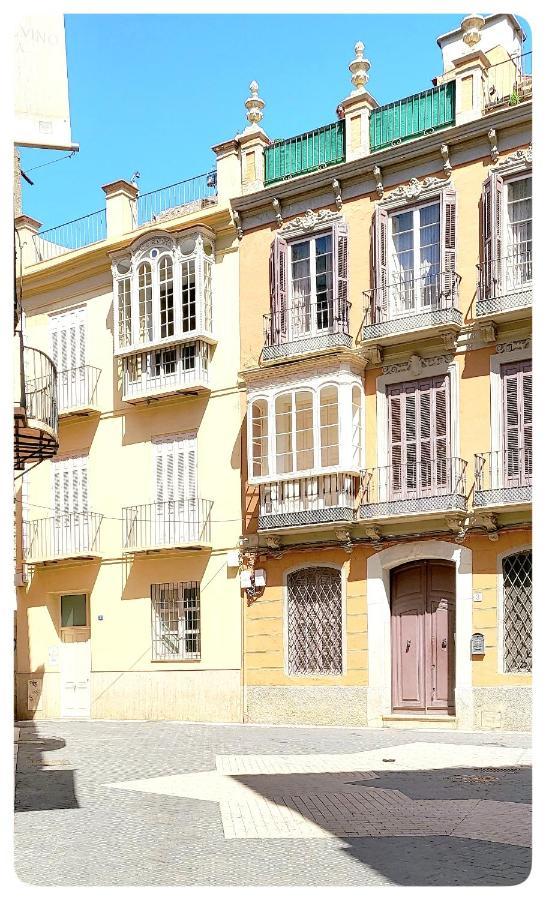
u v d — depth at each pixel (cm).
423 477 1923
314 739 1708
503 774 1252
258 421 2164
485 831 904
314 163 2203
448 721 1830
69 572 2536
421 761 1377
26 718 2566
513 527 1775
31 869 785
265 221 2233
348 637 1991
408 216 1998
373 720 1930
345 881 738
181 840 883
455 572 1891
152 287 2367
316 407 2017
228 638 2189
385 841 870
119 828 938
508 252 1850
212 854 828
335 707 1986
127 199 2545
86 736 1903
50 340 2653
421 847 845
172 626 2319
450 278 1895
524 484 1794
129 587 2400
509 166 1842
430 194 1947
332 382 2002
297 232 2156
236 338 2264
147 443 2414
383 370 1995
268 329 2180
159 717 2286
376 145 2102
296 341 2091
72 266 2598
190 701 2233
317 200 2142
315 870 771
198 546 2220
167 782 1220
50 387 1518
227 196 2306
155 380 2367
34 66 1060
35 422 1421
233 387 2256
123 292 2450
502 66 2125
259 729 1953
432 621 1922
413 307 1966
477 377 1867
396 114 2073
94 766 1401
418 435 1933
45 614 2577
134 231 2486
